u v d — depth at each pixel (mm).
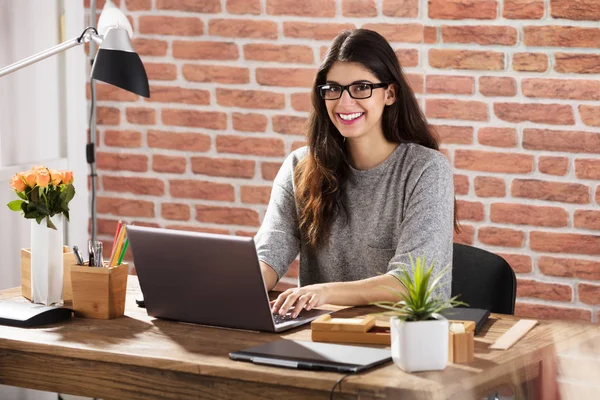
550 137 3666
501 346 2195
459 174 3795
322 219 2795
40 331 2377
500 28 3678
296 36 3941
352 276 2811
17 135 3965
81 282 2496
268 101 4012
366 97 2658
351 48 2686
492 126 3734
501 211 3756
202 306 2398
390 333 2193
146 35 4156
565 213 3678
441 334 2023
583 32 3586
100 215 4336
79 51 4277
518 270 3754
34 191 2547
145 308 2604
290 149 4004
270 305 2547
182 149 4168
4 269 3908
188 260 2363
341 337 2234
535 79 3660
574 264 3682
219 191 4133
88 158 4121
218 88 4078
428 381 1964
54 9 4145
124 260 4277
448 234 2701
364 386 1954
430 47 3771
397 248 2660
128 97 4227
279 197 2914
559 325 2398
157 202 4234
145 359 2156
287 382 2014
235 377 2062
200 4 4062
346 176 2809
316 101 2777
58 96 4246
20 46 3928
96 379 2242
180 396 2150
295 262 4012
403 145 2787
